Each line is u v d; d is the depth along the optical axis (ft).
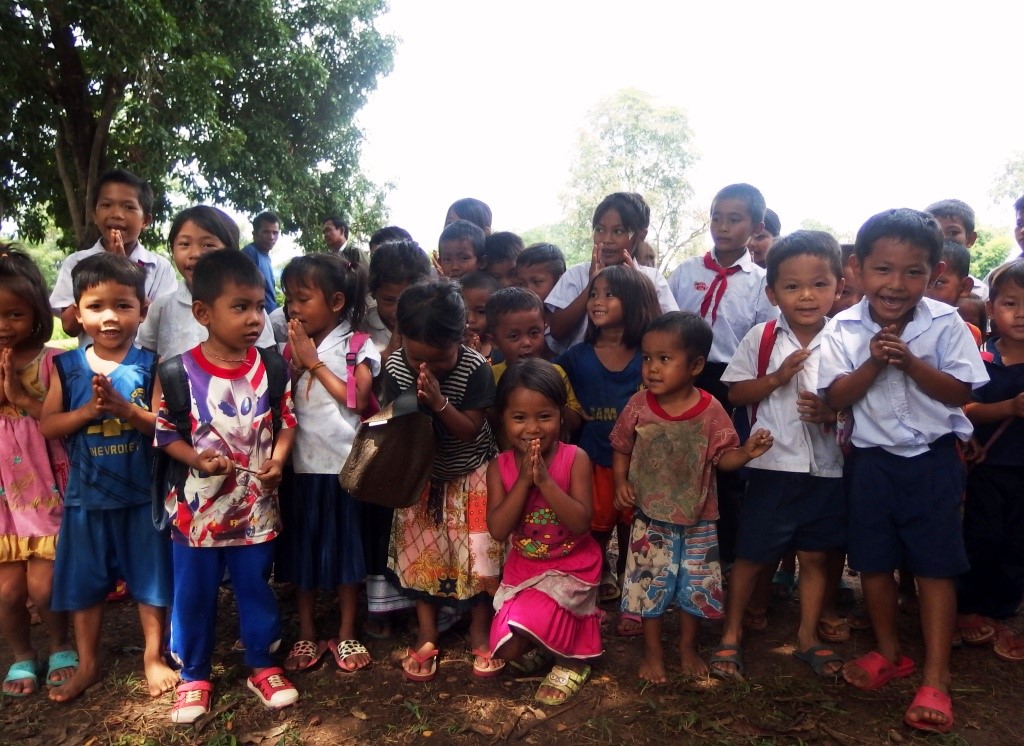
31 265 8.75
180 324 9.80
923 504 8.27
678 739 7.61
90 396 8.45
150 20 30.48
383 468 7.88
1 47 29.50
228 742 7.57
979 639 9.50
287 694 8.21
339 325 9.51
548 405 8.32
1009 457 9.34
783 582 11.37
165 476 8.30
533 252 13.26
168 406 7.98
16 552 8.63
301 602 9.37
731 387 9.78
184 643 8.16
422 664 8.80
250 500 8.23
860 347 8.64
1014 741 7.53
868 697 8.33
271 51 41.88
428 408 8.23
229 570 8.48
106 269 8.47
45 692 8.67
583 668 8.70
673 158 113.70
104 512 8.50
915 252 8.04
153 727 7.91
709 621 10.38
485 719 7.97
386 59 50.49
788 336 9.32
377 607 9.53
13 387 8.43
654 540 8.84
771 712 8.04
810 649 9.09
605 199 12.21
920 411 8.34
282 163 44.70
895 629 8.88
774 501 9.05
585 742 7.57
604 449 10.11
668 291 11.60
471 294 11.09
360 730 7.80
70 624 10.23
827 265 8.87
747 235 12.26
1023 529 9.37
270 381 8.57
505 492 8.67
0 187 35.94
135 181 11.66
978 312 12.01
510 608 8.35
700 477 8.70
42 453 8.72
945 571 8.11
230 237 10.22
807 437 8.94
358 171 53.78
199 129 36.70
